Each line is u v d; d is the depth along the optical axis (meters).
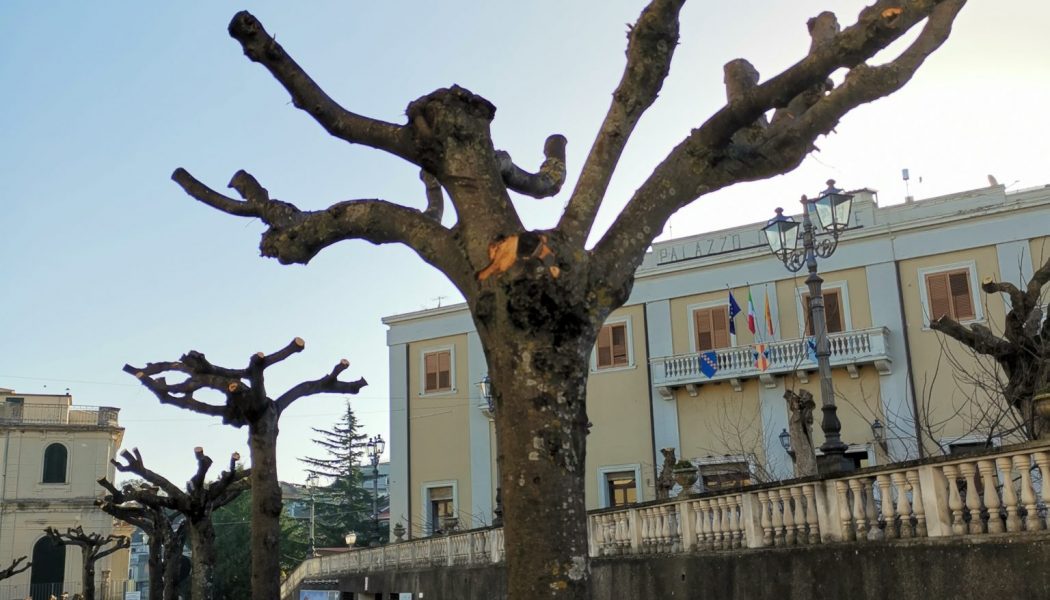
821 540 12.48
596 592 17.78
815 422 32.03
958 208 31.70
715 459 33.44
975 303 30.72
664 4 6.61
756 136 6.99
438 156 6.36
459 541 25.28
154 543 26.28
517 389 5.62
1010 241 30.56
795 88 6.39
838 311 32.69
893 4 6.21
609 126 6.50
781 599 12.94
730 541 14.34
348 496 80.38
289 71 6.94
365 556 34.88
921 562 10.82
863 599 11.56
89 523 55.53
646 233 6.31
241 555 60.97
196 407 15.33
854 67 6.80
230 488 21.73
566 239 5.93
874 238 32.53
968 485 10.41
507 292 5.70
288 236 7.44
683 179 6.55
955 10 7.06
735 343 34.12
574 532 5.43
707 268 35.31
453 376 40.22
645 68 6.59
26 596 53.09
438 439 39.88
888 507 11.52
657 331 35.72
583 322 5.79
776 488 13.38
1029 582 9.52
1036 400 10.42
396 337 41.91
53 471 55.75
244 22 6.88
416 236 6.58
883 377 31.39
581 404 5.72
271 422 14.06
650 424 35.09
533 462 5.49
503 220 6.13
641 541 16.84
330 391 14.99
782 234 18.47
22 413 56.03
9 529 53.75
